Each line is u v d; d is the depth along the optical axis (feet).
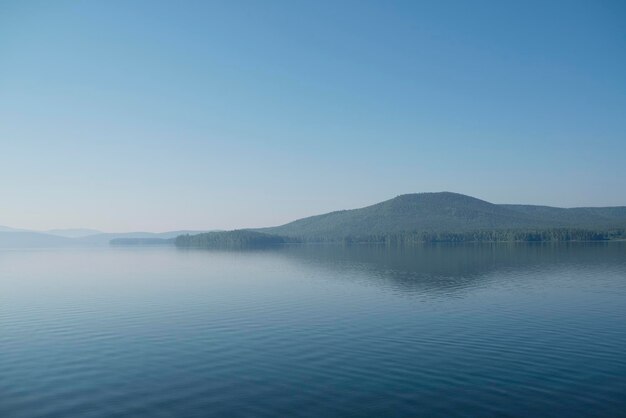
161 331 147.02
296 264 439.22
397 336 135.33
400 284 258.37
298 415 81.25
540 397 87.56
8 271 400.67
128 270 398.83
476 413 80.84
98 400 89.86
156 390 94.43
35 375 104.94
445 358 112.98
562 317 160.15
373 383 96.12
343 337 135.13
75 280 313.32
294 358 114.83
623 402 84.64
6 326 157.69
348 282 274.16
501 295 211.61
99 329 151.43
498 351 118.62
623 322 151.53
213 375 102.94
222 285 270.46
